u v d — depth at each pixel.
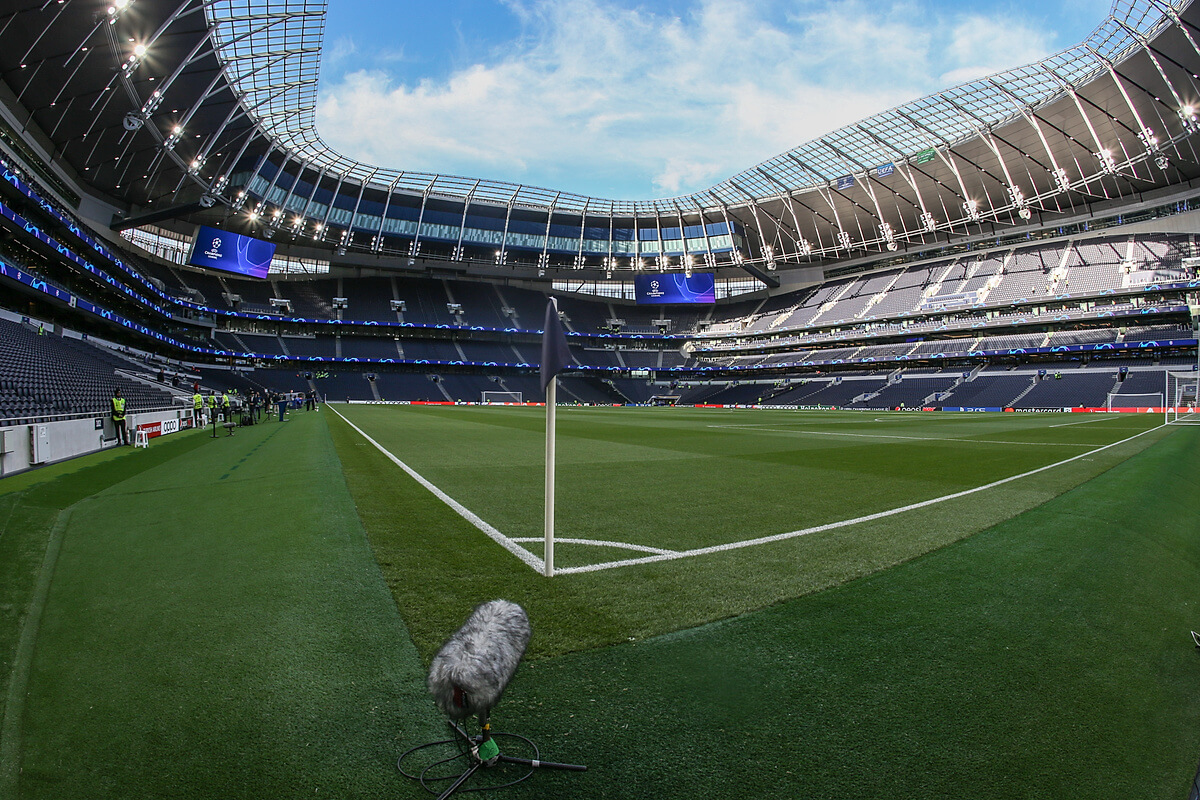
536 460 11.32
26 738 2.11
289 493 7.31
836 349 64.69
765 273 74.69
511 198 65.62
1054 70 41.56
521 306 74.12
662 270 74.25
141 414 16.28
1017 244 58.31
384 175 58.94
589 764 2.01
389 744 2.12
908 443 15.68
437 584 3.85
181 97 33.69
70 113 30.61
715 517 6.14
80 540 4.94
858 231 63.72
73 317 34.22
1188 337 43.22
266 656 2.77
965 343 55.84
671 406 63.66
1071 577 4.05
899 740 2.17
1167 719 2.38
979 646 2.96
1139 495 7.18
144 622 3.17
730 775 1.96
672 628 3.15
